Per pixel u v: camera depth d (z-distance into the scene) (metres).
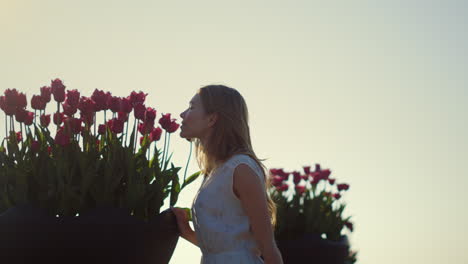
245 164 1.99
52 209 1.88
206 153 2.11
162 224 2.01
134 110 2.11
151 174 2.09
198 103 2.10
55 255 1.80
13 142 2.11
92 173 1.91
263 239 1.97
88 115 2.12
